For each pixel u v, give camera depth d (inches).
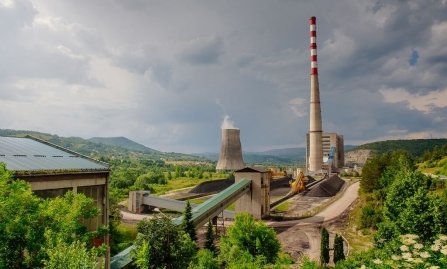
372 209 3063.5
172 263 1238.9
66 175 1176.2
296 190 5743.1
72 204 812.0
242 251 1768.0
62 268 629.3
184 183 6943.9
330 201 4719.5
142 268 1165.7
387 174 3373.5
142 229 1258.6
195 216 2591.0
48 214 727.1
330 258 2361.0
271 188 6569.9
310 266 1530.5
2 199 673.6
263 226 1879.9
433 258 701.9
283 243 2810.0
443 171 4234.7
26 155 1256.8
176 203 4003.4
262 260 1691.7
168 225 1277.1
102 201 1359.5
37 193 1079.0
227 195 3255.4
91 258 689.6
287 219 3796.8
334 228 3267.7
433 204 1409.9
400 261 730.2
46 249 669.3
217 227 3390.7
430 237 1296.8
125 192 5438.0
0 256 663.8
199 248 2452.0
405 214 1438.2
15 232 661.3
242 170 3944.4
